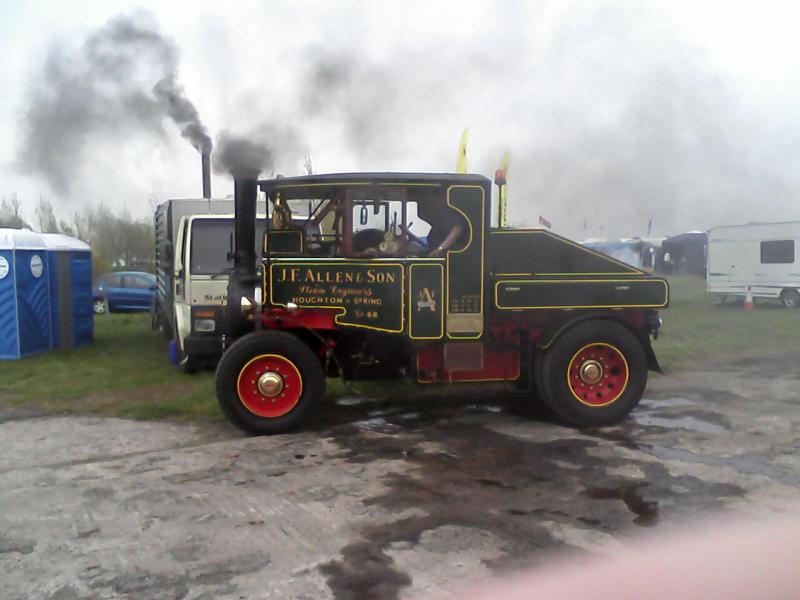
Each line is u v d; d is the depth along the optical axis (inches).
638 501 171.8
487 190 244.4
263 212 351.6
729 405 275.4
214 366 356.2
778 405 275.0
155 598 128.3
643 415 261.1
